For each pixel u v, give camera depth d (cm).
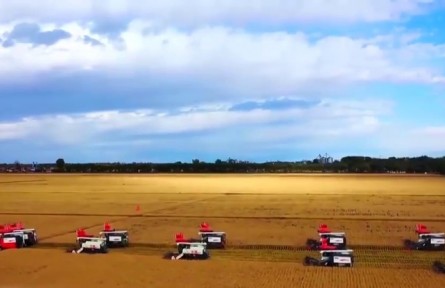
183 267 3900
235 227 6028
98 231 5856
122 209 8025
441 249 4672
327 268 3869
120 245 4909
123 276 3647
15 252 4500
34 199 9769
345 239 4875
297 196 10000
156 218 6912
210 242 4788
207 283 3469
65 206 8512
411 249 4709
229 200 9350
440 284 3406
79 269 3828
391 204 8350
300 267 3900
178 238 4553
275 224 6238
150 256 4353
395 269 3850
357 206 8081
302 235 5450
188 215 7188
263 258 4350
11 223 6512
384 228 5866
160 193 11131
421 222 6325
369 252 4578
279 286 3391
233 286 3394
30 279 3597
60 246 5022
